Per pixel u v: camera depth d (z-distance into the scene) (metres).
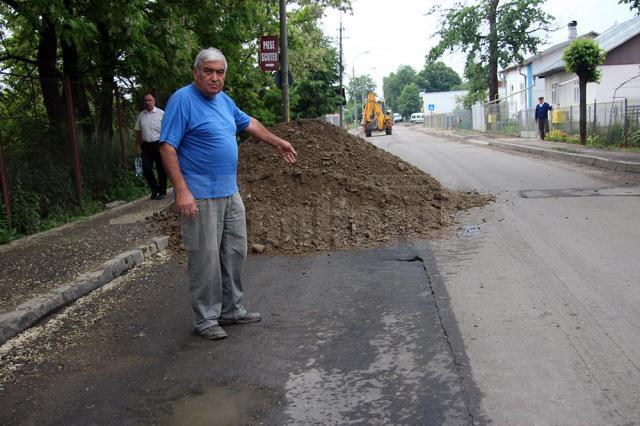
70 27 9.19
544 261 5.86
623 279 5.14
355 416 3.10
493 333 4.12
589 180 11.55
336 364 3.76
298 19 21.91
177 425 3.10
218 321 4.62
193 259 4.28
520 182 11.73
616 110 19.69
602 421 2.94
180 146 4.17
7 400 3.48
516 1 36.94
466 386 3.37
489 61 38.56
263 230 7.20
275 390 3.45
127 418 3.20
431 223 7.73
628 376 3.39
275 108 22.14
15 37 11.47
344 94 35.59
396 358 3.80
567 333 4.04
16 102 8.68
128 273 6.23
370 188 8.14
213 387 3.52
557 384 3.34
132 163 12.30
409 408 3.15
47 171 9.08
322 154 8.88
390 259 6.28
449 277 5.53
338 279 5.67
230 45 13.88
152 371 3.79
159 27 10.70
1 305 4.90
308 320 4.61
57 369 3.89
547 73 35.31
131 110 12.40
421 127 75.50
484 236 7.08
